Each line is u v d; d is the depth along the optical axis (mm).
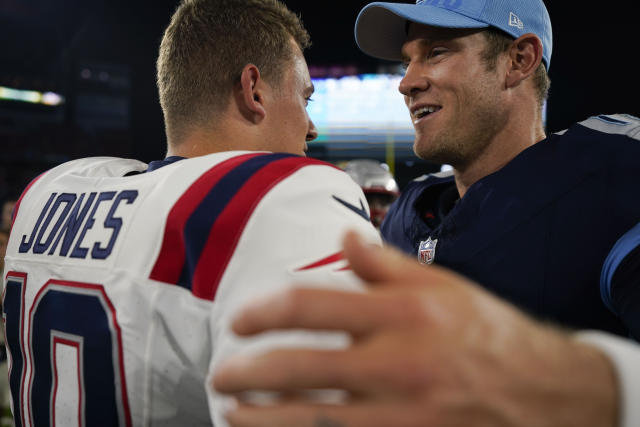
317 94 6684
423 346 155
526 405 169
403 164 6660
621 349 199
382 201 2934
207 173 503
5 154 10766
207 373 434
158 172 550
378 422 152
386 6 841
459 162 855
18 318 608
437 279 172
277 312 154
